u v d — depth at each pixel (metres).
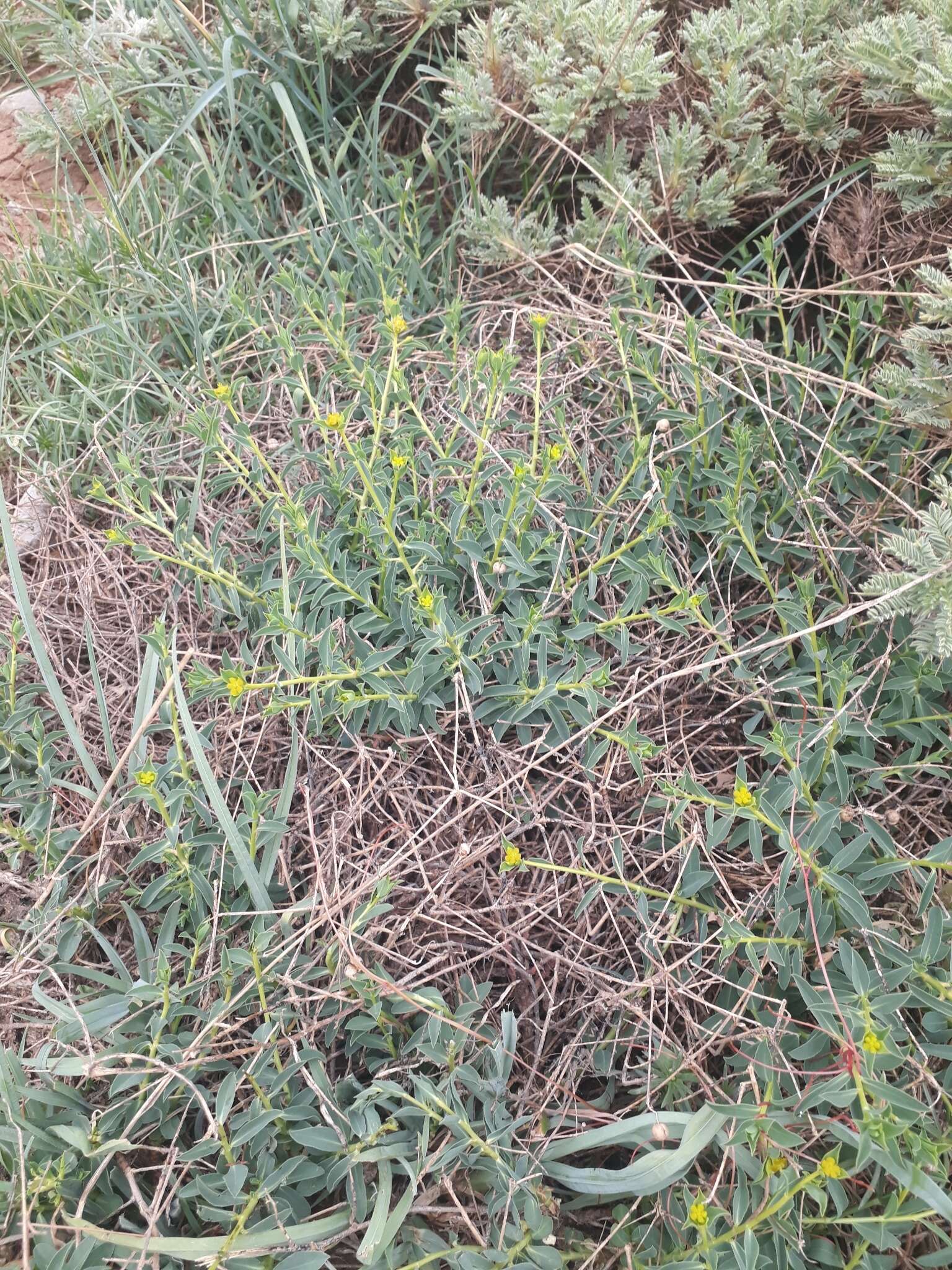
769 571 2.27
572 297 2.71
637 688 2.05
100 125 3.43
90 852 1.95
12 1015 1.79
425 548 1.96
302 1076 1.62
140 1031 1.66
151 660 2.00
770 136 2.97
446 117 3.02
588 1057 1.70
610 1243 1.56
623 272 2.61
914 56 2.49
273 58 3.34
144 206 3.23
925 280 2.21
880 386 2.34
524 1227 1.46
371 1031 1.65
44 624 2.35
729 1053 1.70
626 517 2.23
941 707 1.88
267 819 1.81
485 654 1.98
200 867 1.80
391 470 2.18
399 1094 1.44
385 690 1.87
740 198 2.95
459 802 1.85
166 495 2.61
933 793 1.96
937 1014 1.54
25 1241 1.34
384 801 1.95
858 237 2.65
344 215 3.05
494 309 2.97
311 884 1.86
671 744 1.99
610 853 1.86
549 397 2.59
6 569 2.51
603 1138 1.53
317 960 1.72
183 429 2.42
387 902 1.81
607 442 2.48
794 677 1.95
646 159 2.94
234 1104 1.63
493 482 2.34
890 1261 1.39
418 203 3.37
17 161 3.66
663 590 2.21
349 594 1.95
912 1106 1.25
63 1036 1.59
